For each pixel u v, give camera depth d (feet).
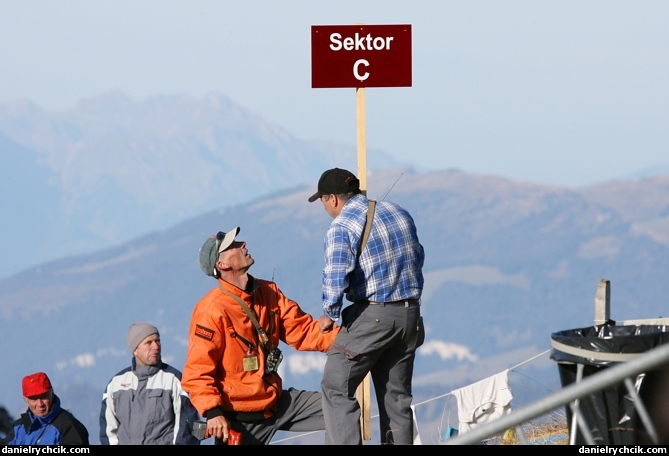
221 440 55.31
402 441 57.52
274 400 57.41
